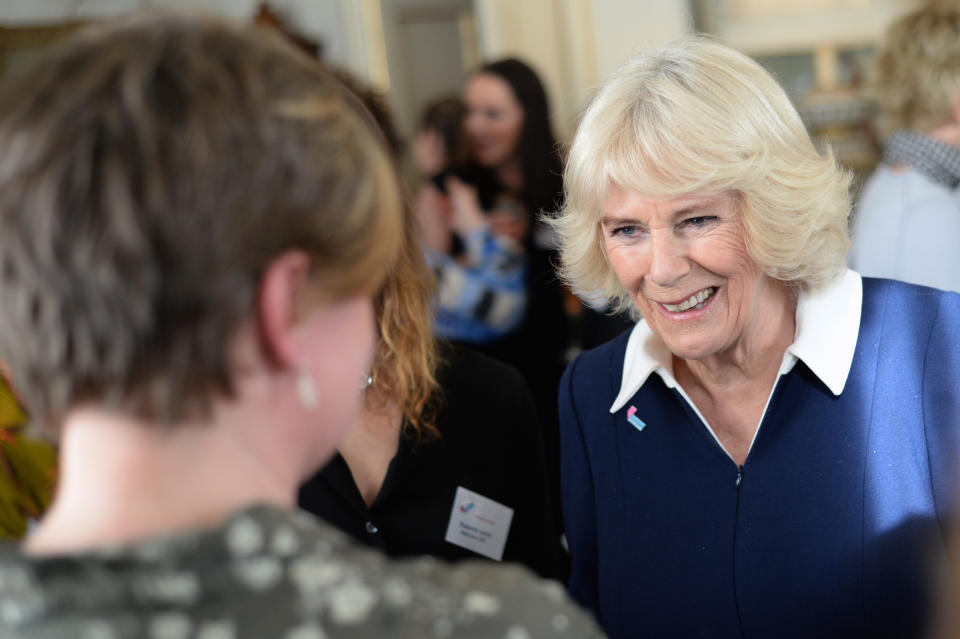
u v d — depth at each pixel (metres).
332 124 0.65
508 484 1.77
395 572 0.62
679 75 1.39
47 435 0.65
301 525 0.59
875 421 1.43
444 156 3.26
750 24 4.41
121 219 0.56
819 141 1.54
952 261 2.41
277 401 0.64
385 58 5.29
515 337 3.01
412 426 1.67
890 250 2.47
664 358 1.59
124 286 0.57
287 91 0.63
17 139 0.59
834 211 1.42
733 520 1.50
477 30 5.18
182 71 0.60
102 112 0.59
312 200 0.62
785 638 1.45
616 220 1.43
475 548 1.70
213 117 0.59
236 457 0.62
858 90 4.21
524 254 3.05
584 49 4.75
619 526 1.62
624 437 1.63
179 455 0.60
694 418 1.54
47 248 0.57
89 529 0.59
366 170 0.66
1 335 0.60
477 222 3.08
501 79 3.15
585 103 1.56
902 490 1.41
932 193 2.46
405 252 1.58
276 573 0.56
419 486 1.67
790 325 1.52
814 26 4.31
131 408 0.59
